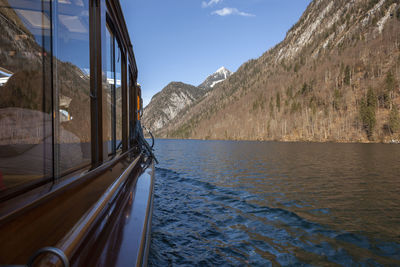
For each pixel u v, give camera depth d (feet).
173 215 24.20
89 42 7.89
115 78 13.05
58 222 4.09
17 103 4.29
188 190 37.19
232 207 27.58
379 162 84.07
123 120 16.65
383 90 370.53
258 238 18.81
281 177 50.88
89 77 7.86
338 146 220.84
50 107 5.33
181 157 107.14
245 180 47.06
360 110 349.00
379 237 19.45
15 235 3.31
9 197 4.02
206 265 14.47
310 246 17.63
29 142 4.58
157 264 14.33
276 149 174.09
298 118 443.73
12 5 4.23
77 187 5.95
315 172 58.90
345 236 19.60
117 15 12.60
